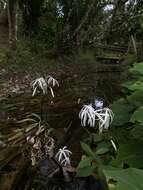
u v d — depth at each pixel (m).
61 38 8.83
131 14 9.03
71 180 2.72
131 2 9.07
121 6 8.98
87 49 9.05
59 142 3.36
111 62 8.38
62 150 2.84
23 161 2.98
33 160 2.99
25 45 8.79
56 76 6.57
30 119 3.78
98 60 8.49
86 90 5.25
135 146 2.11
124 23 9.02
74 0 9.30
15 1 8.02
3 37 9.60
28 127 3.62
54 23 9.85
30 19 9.88
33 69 7.02
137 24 8.79
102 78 6.31
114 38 9.41
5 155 3.06
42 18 10.07
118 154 2.09
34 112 4.09
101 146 2.64
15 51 7.95
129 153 2.07
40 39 9.62
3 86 5.53
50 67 7.45
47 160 3.00
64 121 3.87
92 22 9.19
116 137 2.66
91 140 3.11
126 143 2.20
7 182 2.67
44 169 2.86
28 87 5.45
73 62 8.25
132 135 2.26
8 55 7.48
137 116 2.05
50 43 9.34
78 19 9.35
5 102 4.52
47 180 2.73
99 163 2.25
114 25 9.12
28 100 4.45
